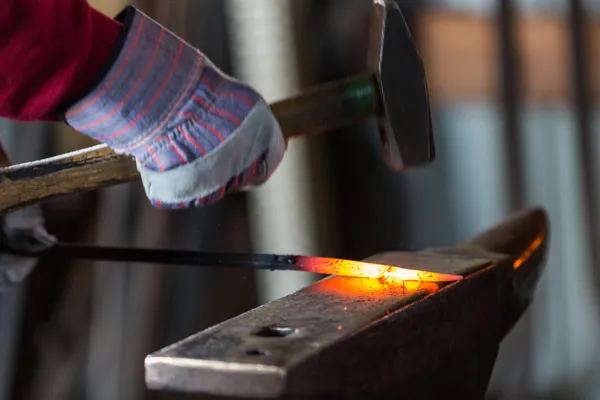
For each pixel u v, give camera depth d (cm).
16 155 270
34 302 284
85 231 284
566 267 336
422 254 137
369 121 314
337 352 93
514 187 319
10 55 108
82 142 275
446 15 316
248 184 137
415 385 108
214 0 278
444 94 320
